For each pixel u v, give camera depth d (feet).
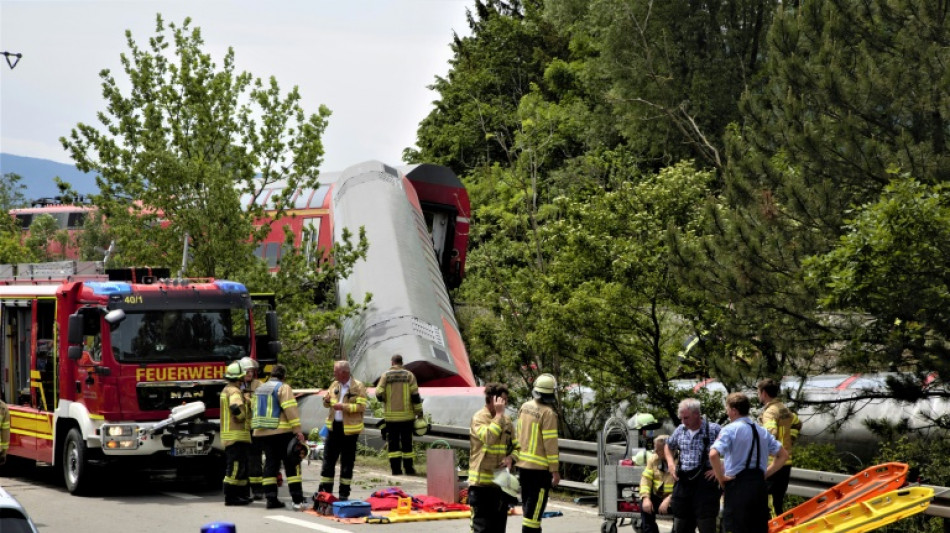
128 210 119.85
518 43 266.36
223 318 78.79
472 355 103.86
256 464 71.72
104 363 74.69
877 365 70.44
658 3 213.05
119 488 80.79
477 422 55.36
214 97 120.57
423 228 152.46
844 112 74.38
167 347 76.59
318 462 94.43
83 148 118.73
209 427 75.87
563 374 94.73
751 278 73.26
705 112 204.74
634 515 59.36
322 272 123.13
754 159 76.02
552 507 71.72
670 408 88.58
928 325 67.92
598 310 86.79
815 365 75.87
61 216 200.23
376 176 153.17
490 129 234.79
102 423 74.64
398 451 85.10
